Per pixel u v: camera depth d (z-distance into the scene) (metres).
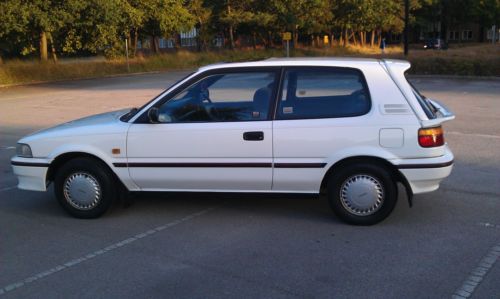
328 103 5.25
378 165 5.20
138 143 5.46
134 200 6.35
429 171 5.12
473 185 6.82
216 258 4.65
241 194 5.47
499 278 4.15
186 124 5.40
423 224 5.39
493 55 28.97
